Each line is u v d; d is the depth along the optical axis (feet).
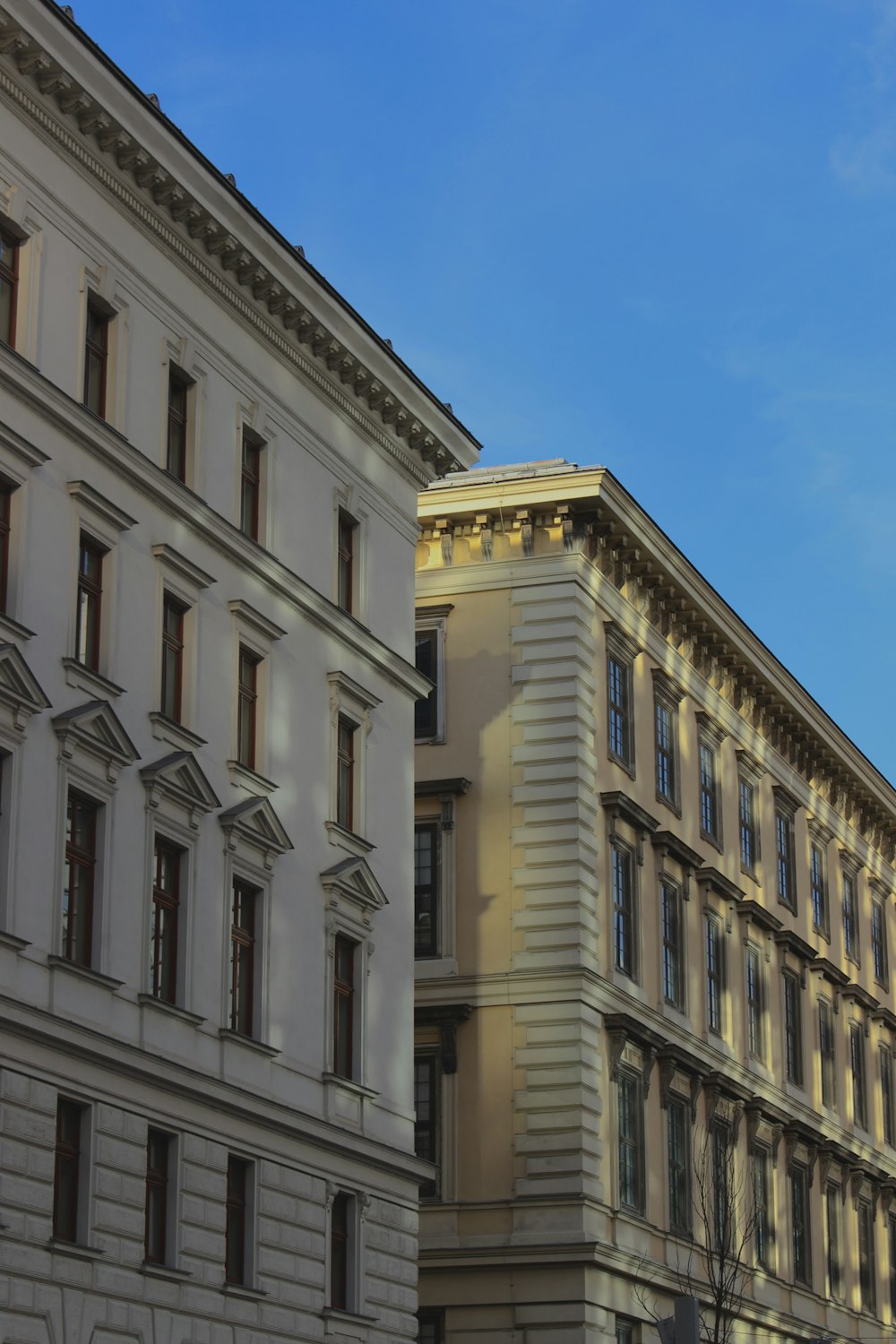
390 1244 162.50
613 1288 190.80
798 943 251.19
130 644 139.13
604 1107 194.90
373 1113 163.32
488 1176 191.11
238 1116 143.64
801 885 261.65
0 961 122.83
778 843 255.91
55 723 129.80
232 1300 140.87
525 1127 191.11
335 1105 157.69
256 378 158.92
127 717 138.00
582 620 203.62
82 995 129.80
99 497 135.95
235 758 150.41
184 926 141.49
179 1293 135.13
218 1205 140.67
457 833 200.85
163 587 143.43
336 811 164.35
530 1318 185.98
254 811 149.79
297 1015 154.20
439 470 186.39
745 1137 229.04
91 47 134.62
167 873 141.79
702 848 228.63
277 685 156.97
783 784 258.78
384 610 176.04
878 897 296.51
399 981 170.40
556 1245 185.98
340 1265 157.07
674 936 218.38
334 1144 155.02
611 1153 195.00
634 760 211.82
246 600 153.79
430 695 205.16
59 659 131.44
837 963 273.13
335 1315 152.66
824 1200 252.01
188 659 146.20
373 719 171.32
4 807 125.49
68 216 137.59
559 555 204.44
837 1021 268.00
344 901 162.81
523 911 196.44
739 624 234.99
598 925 198.70
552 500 203.10
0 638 125.80
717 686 238.68
